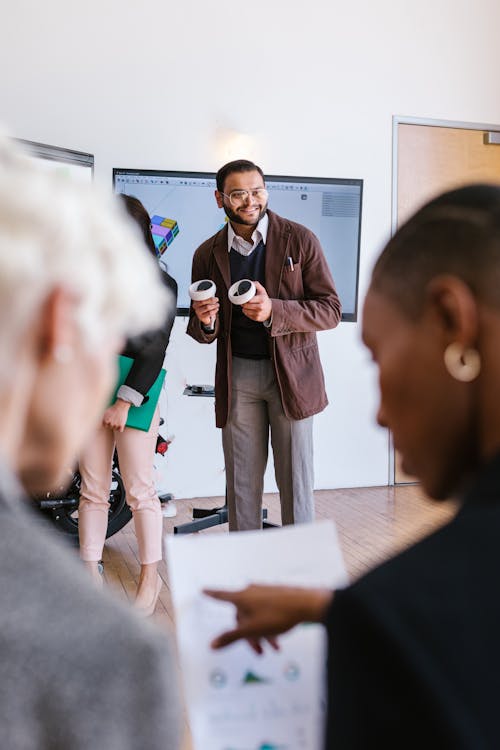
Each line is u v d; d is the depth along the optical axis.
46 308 0.52
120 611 0.51
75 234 0.53
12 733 0.47
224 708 0.79
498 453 0.57
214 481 5.54
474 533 0.53
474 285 0.58
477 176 6.11
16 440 0.55
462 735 0.46
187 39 5.33
